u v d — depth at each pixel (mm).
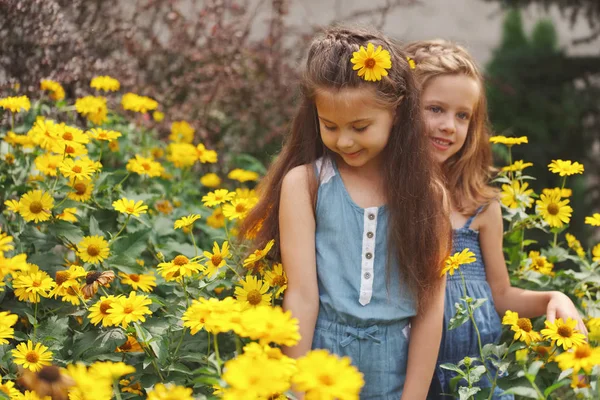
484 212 2281
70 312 1975
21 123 2650
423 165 1957
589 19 5195
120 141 2846
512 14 5859
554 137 5195
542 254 2553
